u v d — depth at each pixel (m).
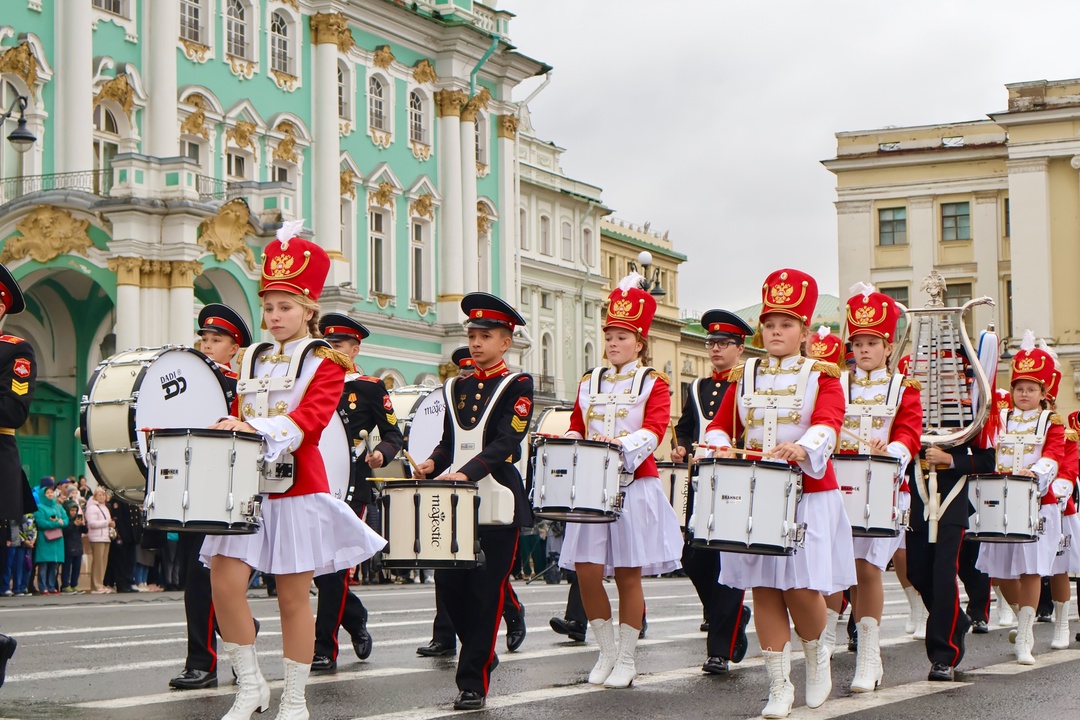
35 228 30.88
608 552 10.37
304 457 7.96
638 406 10.59
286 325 8.16
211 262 32.12
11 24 31.84
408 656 12.16
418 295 44.81
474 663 9.01
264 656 12.06
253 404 8.12
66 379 34.19
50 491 22.98
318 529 7.95
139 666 11.30
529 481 10.60
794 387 8.98
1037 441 13.89
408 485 8.87
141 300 31.08
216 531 7.44
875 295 11.70
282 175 39.75
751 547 8.31
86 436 12.98
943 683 10.62
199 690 9.80
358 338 12.73
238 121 37.84
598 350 64.75
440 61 45.81
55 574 23.03
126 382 12.95
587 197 63.22
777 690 8.80
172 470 7.46
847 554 9.23
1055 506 13.66
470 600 9.12
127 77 34.44
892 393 11.31
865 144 61.69
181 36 36.34
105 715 8.53
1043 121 56.19
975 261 59.94
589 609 10.42
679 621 16.17
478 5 46.97
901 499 11.02
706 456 8.55
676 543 10.59
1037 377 14.11
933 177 60.59
